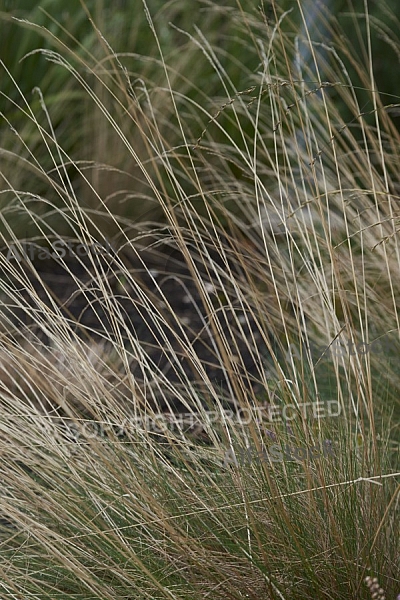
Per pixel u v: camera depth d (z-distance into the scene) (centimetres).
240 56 1074
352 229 707
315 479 449
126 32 1084
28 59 1037
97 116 1010
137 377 691
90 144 1009
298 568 426
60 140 1021
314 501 423
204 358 747
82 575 411
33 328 734
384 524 428
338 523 431
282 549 434
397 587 420
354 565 420
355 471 447
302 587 427
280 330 631
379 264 633
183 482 452
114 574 445
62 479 474
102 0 1062
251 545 435
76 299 841
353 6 1056
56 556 414
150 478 466
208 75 1067
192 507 449
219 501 458
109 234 967
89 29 1068
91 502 467
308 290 646
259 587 427
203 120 1034
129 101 522
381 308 611
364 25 1038
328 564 420
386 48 1037
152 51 1059
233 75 1066
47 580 457
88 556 438
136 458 477
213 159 1008
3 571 432
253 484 455
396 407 574
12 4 1057
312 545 429
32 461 467
